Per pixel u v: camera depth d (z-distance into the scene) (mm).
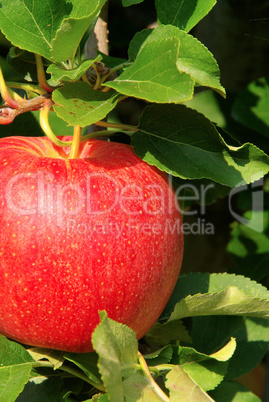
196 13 473
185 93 422
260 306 467
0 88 462
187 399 452
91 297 436
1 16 453
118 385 418
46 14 456
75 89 449
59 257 430
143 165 463
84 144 482
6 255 432
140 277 443
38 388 470
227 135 484
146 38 473
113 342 424
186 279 516
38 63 462
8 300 438
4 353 454
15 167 442
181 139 470
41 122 462
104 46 537
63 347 455
